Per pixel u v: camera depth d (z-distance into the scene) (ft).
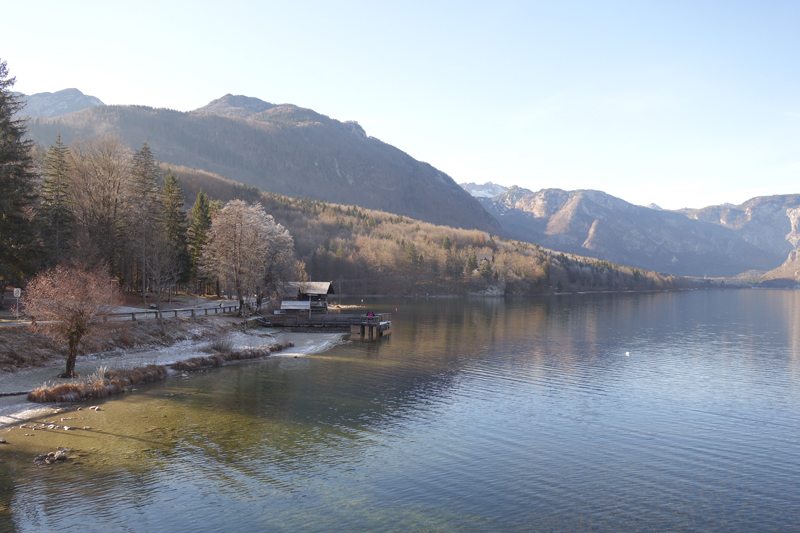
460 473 80.48
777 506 71.77
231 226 253.24
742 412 121.29
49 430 92.12
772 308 516.73
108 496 68.28
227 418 104.53
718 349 227.81
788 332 298.15
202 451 85.66
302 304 289.74
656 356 205.46
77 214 231.91
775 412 121.39
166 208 289.94
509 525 64.44
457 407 119.65
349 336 251.19
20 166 158.20
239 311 263.08
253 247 255.70
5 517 61.72
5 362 125.90
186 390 126.52
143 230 241.14
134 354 160.56
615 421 111.65
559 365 179.52
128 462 79.66
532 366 176.24
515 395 132.98
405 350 208.44
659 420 113.29
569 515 67.67
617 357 200.54
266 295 300.20
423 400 125.29
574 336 266.36
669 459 89.35
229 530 61.00
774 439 101.35
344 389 134.41
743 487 78.13
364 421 106.22
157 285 230.68
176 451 85.10
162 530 60.49
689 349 226.38
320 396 126.00
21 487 69.77
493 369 168.86
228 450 86.63
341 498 70.44
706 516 68.44
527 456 88.84
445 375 156.87
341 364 171.42
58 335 123.95
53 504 65.41
